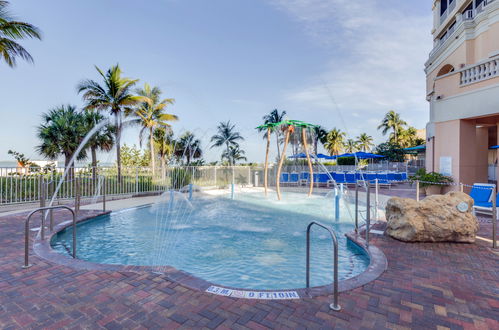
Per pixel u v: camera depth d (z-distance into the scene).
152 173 14.01
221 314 2.49
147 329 2.27
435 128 10.32
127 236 5.98
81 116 16.08
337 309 2.54
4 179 8.56
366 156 20.39
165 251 4.93
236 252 4.84
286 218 7.80
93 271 3.51
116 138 17.73
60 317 2.46
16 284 3.14
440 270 3.53
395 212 5.15
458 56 11.45
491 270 3.54
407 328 2.27
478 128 11.95
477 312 2.52
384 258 3.96
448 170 9.74
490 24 10.03
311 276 3.78
